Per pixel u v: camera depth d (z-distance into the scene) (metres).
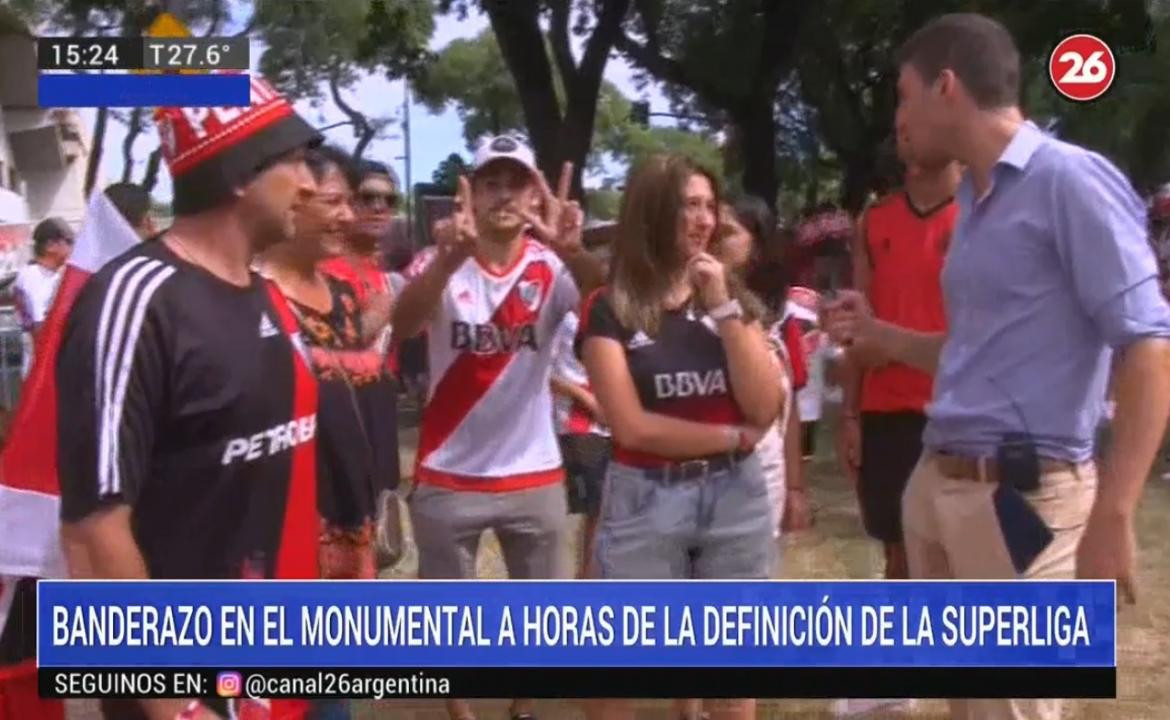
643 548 2.56
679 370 2.48
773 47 10.19
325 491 2.54
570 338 3.18
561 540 3.23
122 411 1.70
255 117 1.82
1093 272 2.07
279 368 1.86
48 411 2.05
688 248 2.48
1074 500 2.23
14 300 5.76
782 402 2.83
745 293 2.56
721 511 2.56
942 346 2.65
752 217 3.14
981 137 2.21
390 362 2.98
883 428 3.38
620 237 2.50
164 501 1.78
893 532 3.42
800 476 3.38
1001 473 2.23
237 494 1.82
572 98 9.41
